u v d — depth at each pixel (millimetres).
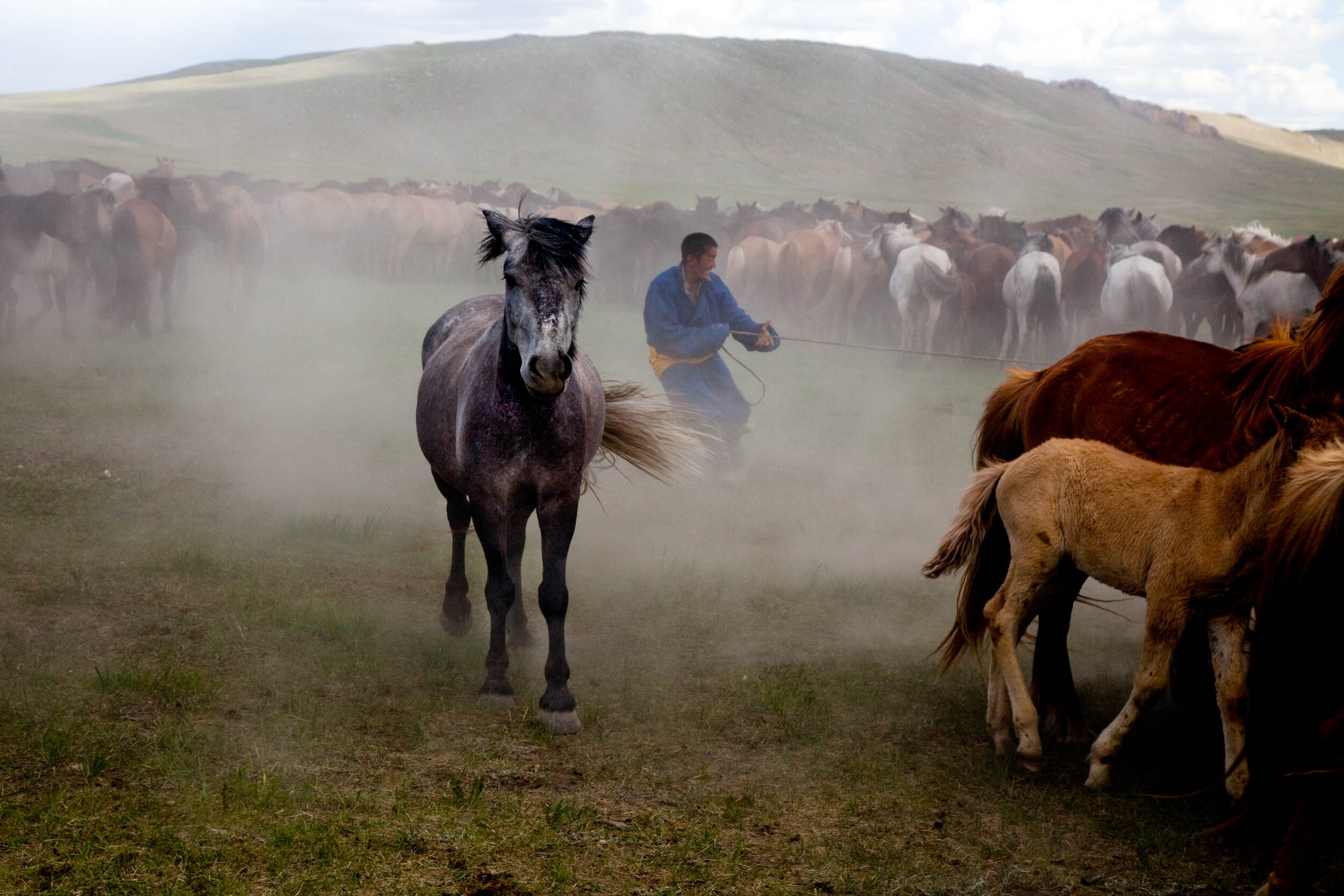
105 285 15695
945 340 19969
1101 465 4195
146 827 3521
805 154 99625
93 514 7152
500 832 3670
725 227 27109
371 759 4176
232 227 18688
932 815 3994
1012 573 4410
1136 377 4742
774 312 21859
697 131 102312
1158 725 4930
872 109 115312
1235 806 3883
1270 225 63562
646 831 3746
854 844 3732
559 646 4711
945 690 5180
